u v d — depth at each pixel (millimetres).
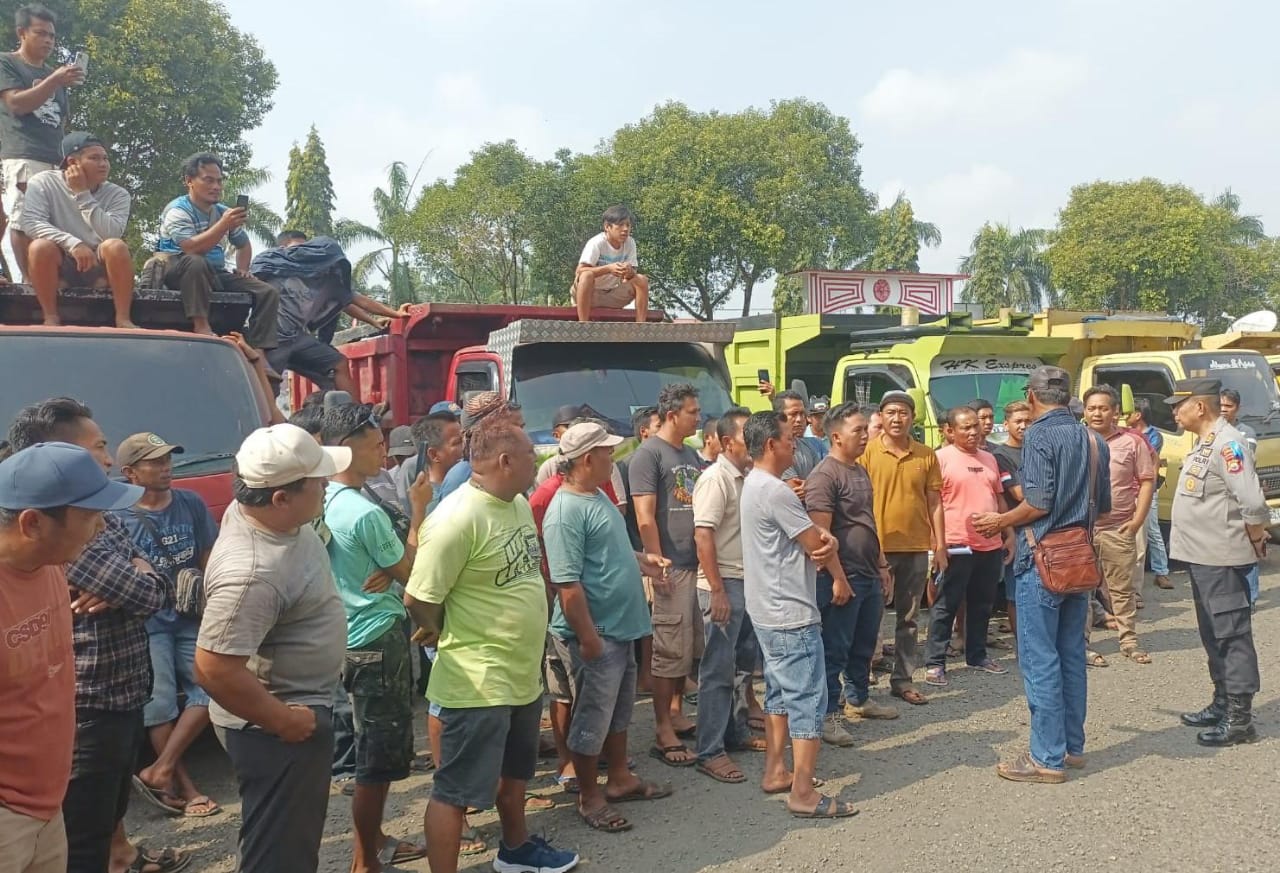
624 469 5883
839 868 3885
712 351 8172
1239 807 4332
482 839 4258
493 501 3646
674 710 5574
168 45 19828
